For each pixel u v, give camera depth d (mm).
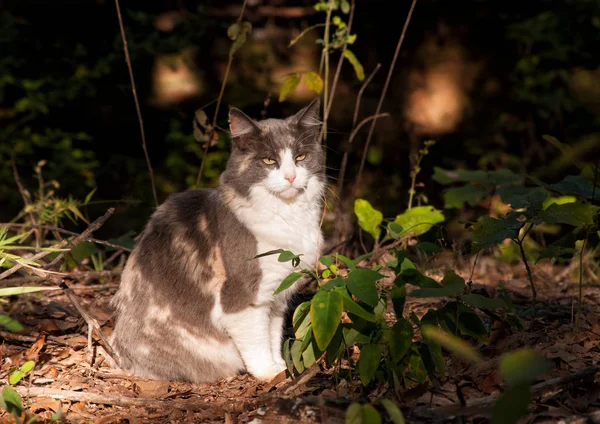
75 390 5031
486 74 13602
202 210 5438
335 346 4438
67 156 12242
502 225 5137
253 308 5211
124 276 5582
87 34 13414
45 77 12820
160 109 13211
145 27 13211
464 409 4148
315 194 5434
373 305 4109
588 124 12906
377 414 3621
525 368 3090
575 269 7820
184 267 5324
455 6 13781
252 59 13156
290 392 4664
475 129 13242
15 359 5434
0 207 11656
